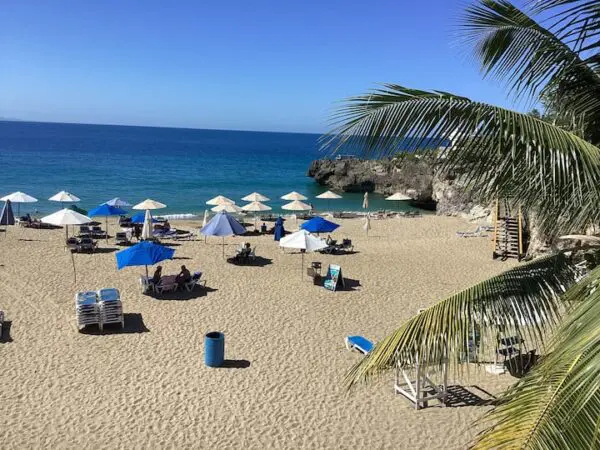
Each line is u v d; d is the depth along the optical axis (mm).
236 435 8883
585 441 3160
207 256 22516
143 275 18469
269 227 32188
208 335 11664
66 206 40969
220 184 61281
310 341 13109
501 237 23484
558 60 5516
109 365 11461
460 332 4676
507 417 3543
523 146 4535
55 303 15438
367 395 10297
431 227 33094
